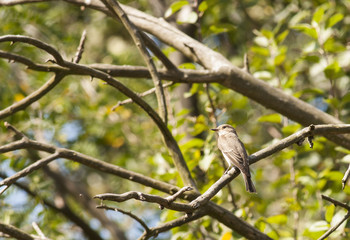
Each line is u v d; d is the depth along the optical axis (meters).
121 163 14.79
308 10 14.00
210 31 12.18
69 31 17.05
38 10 16.28
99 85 15.80
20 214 12.65
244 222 9.12
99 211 16.05
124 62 16.11
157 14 14.55
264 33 12.64
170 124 11.91
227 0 15.85
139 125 15.89
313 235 9.20
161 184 9.05
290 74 12.55
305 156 12.06
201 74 10.39
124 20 9.82
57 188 15.48
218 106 12.03
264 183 15.26
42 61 14.72
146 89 15.85
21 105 9.47
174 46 11.16
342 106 11.63
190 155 11.55
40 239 8.79
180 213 10.91
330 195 11.14
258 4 17.11
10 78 15.20
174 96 13.02
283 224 10.87
